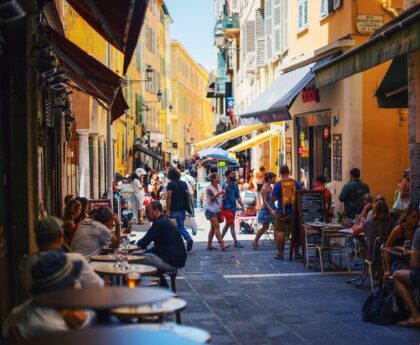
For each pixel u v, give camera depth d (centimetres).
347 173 1966
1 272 840
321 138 2298
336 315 1088
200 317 1079
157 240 1105
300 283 1366
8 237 924
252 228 2291
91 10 1110
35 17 1076
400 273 1018
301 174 2542
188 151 9369
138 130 4800
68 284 555
